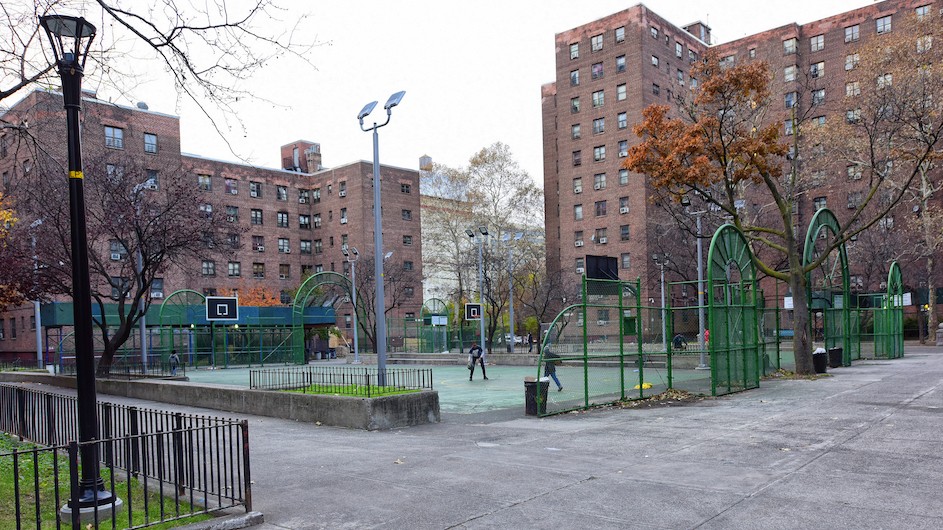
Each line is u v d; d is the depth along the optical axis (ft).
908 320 201.98
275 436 44.73
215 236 99.35
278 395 55.42
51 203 79.25
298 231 266.77
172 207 92.63
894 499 23.97
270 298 225.56
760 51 224.94
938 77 111.55
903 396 53.36
